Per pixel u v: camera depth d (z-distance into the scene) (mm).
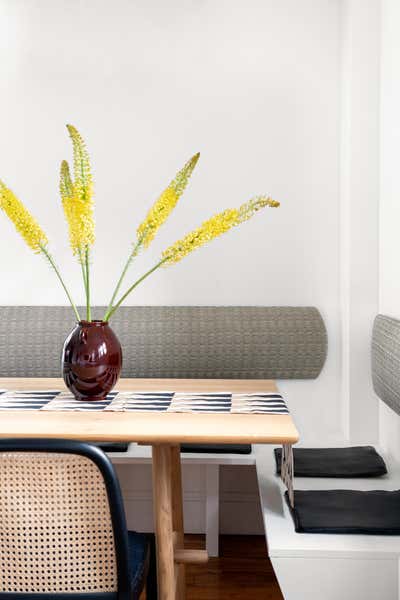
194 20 3301
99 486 1525
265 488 2412
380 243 3047
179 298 3334
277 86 3295
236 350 3219
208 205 3314
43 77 3307
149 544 2004
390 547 1954
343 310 3236
